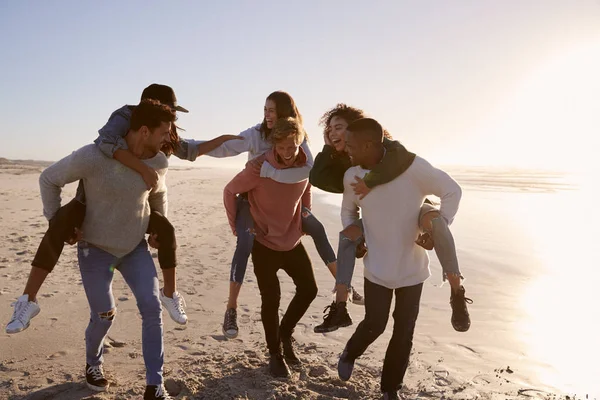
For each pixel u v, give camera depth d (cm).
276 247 380
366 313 341
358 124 319
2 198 1950
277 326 387
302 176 370
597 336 486
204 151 371
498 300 611
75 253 862
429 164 326
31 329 491
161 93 343
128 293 623
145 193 327
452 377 393
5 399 350
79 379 382
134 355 432
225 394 354
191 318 539
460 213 1608
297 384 375
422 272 337
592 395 363
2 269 738
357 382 378
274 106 372
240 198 386
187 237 1116
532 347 458
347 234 342
